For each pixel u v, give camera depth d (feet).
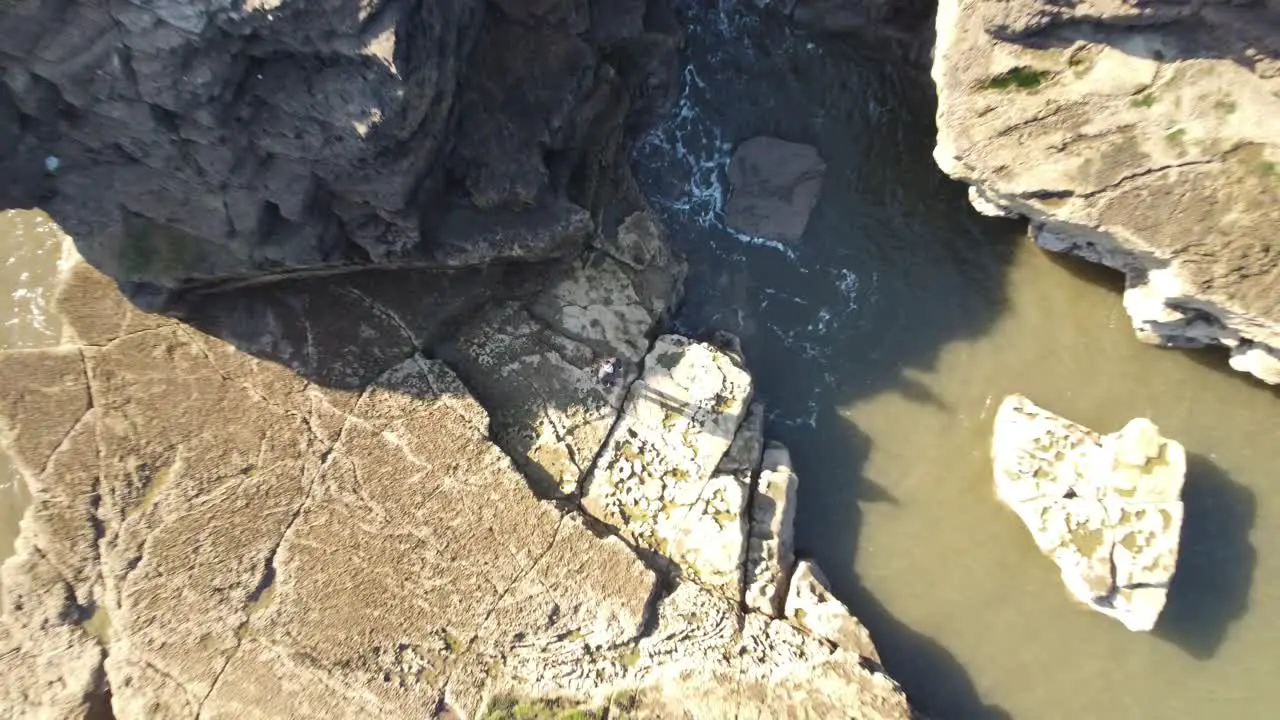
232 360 29.81
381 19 20.57
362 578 28.02
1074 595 29.60
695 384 30.25
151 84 20.84
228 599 27.81
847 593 30.48
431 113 24.04
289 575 28.07
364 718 26.71
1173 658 29.12
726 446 29.71
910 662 29.68
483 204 28.17
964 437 31.58
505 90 27.12
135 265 27.02
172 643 27.43
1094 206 27.04
